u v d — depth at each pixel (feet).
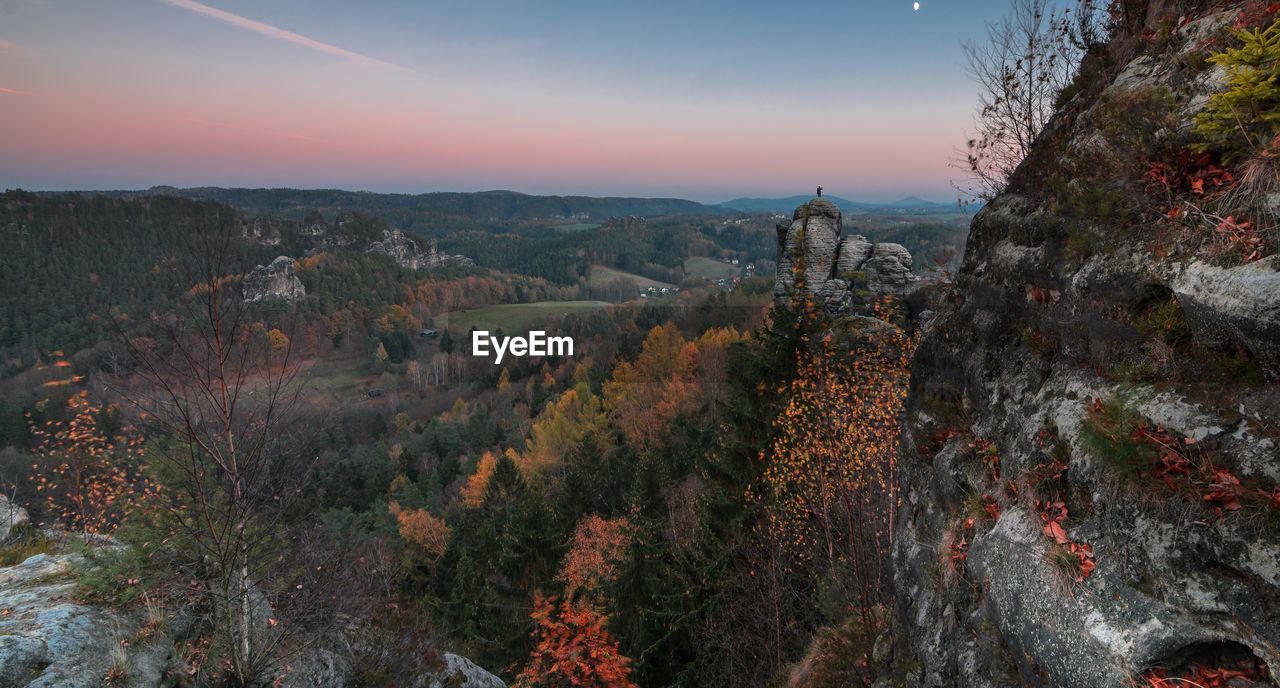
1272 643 8.36
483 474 143.64
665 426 130.00
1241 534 9.05
